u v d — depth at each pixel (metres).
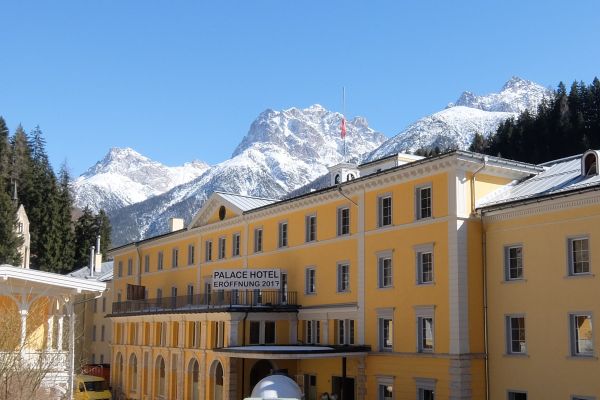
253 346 43.44
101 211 125.06
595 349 29.89
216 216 57.56
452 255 34.91
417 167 37.19
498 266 34.69
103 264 95.69
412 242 37.41
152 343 56.94
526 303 33.03
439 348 35.09
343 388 38.78
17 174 117.75
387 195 39.62
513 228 34.19
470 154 35.53
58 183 127.81
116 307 66.62
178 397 51.38
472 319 34.69
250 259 52.00
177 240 64.06
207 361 47.91
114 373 64.31
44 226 112.19
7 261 89.50
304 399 43.06
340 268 43.03
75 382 32.81
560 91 105.94
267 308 45.34
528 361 32.62
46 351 23.14
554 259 32.00
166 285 65.31
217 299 49.53
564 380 30.89
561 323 31.34
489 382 34.38
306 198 45.81
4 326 21.55
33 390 20.41
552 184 34.88
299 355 37.97
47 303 28.22
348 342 41.53
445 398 34.31
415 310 36.66
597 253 30.19
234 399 44.56
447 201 35.62
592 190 30.23
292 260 47.31
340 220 43.53
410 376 36.44
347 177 52.44
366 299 40.06
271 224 50.12
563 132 97.25
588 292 30.38
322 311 43.62
